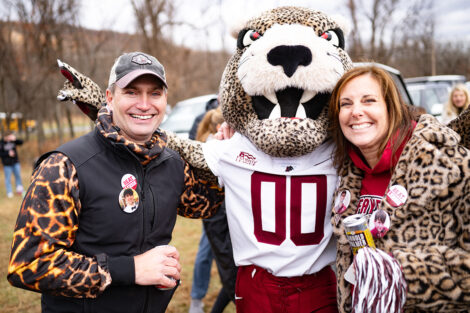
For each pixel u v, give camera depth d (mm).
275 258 1969
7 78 16391
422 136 1454
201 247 3273
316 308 1984
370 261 1394
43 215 1470
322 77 1787
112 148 1652
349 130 1648
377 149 1651
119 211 1604
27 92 15984
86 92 1942
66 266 1454
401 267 1385
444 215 1419
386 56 23016
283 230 1960
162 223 1743
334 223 1740
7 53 15477
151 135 1771
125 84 1605
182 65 19031
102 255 1543
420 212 1429
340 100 1669
